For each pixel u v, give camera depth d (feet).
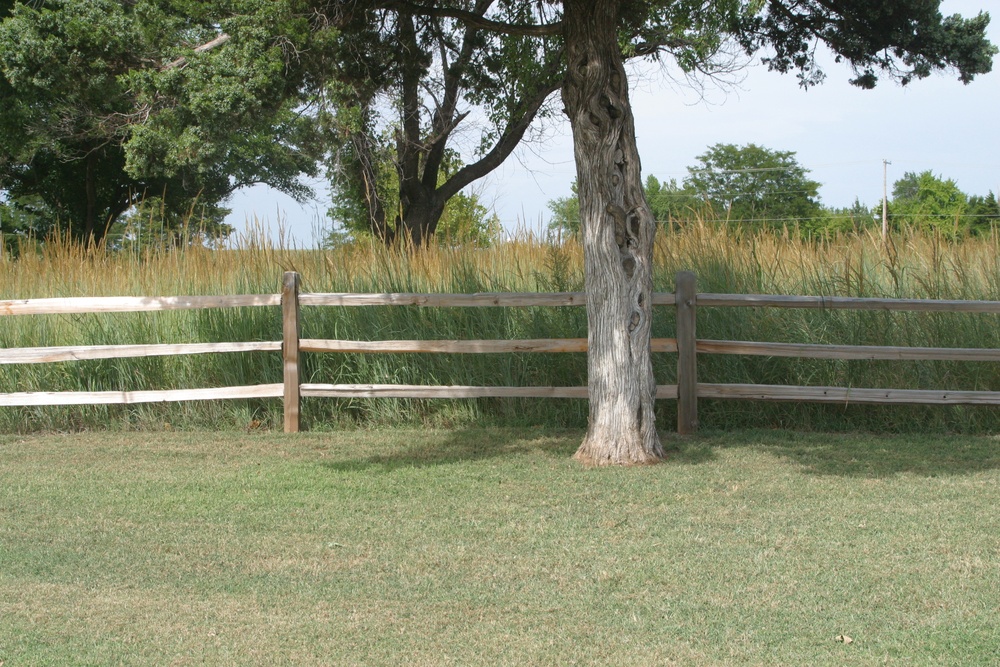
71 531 17.65
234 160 86.38
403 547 16.43
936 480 20.80
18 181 94.58
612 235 22.47
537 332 29.76
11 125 59.62
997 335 28.37
